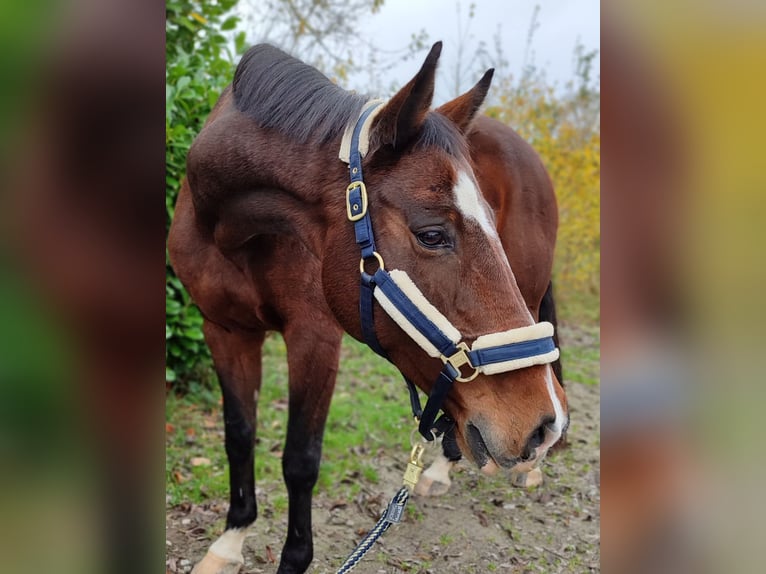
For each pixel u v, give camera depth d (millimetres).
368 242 1415
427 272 1368
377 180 1430
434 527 2572
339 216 1500
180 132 2959
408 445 3273
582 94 6621
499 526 2600
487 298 1347
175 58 3391
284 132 1618
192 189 1871
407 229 1384
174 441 3135
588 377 4539
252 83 1708
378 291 1396
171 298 3307
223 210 1791
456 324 1358
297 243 1923
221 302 2109
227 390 2201
